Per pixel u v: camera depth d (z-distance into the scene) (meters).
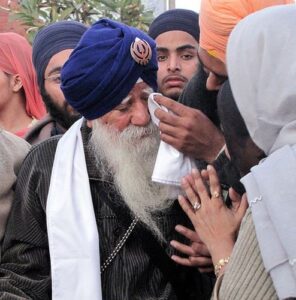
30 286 1.62
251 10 1.63
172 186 1.68
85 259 1.58
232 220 1.50
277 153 1.21
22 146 1.88
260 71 1.26
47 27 2.60
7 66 2.67
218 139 1.70
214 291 1.29
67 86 1.66
